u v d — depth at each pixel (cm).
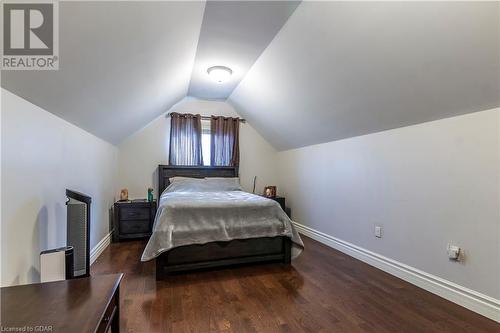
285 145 461
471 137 189
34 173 156
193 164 448
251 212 271
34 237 156
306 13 202
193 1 168
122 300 198
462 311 185
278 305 192
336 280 238
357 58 209
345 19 186
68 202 170
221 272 256
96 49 147
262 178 503
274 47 261
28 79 130
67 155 210
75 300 101
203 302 196
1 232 125
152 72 235
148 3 139
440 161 210
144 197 432
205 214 257
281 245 281
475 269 186
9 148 130
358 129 291
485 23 140
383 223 265
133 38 162
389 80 208
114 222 371
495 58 151
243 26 228
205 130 468
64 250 141
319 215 376
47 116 174
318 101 294
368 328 165
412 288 222
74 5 108
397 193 249
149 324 167
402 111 228
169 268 239
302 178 421
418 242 228
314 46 227
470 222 189
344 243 322
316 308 188
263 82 335
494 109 176
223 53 282
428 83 190
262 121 441
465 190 193
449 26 151
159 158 441
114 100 238
